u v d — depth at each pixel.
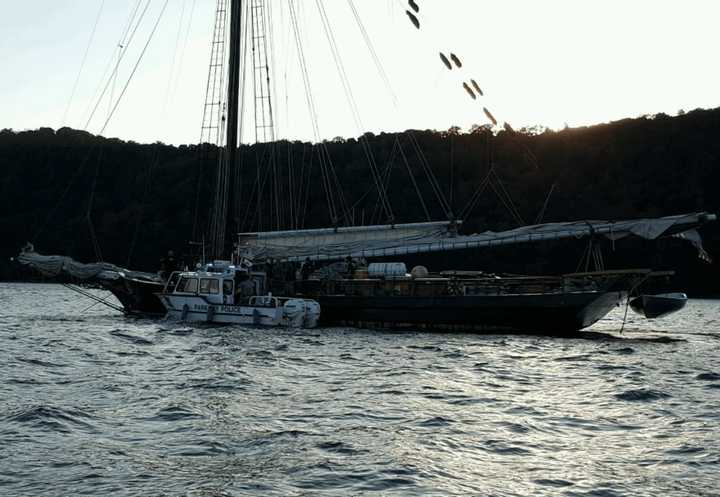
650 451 14.62
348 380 22.70
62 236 115.31
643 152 138.38
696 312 84.25
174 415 16.95
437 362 27.23
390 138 111.75
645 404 19.52
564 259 99.88
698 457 14.16
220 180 46.97
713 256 119.31
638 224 39.97
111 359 27.03
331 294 41.44
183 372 23.81
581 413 18.22
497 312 38.03
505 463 13.67
